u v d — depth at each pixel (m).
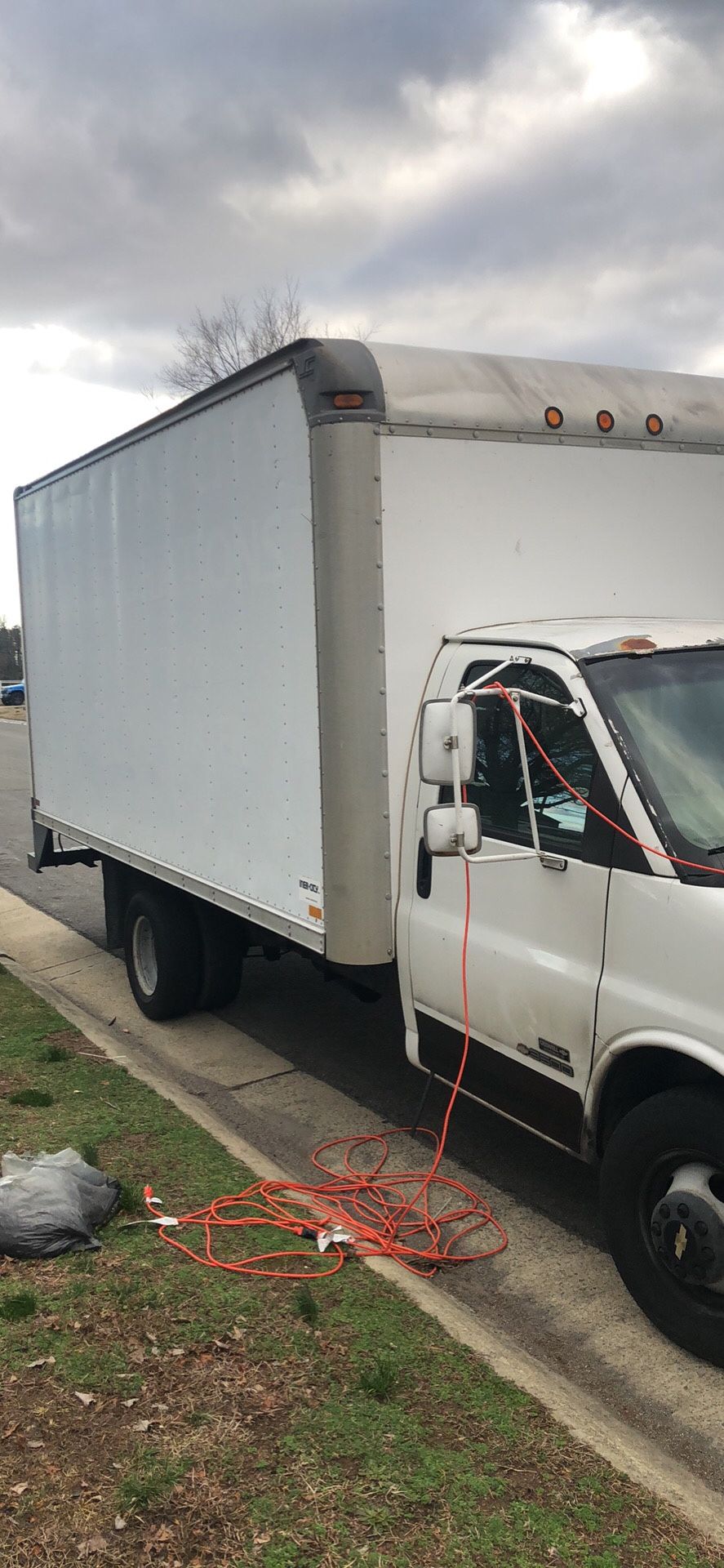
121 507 6.74
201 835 5.95
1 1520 2.68
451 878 4.37
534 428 4.77
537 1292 4.05
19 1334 3.43
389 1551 2.59
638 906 3.50
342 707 4.48
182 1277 3.77
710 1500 2.87
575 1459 2.91
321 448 4.41
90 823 7.77
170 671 6.19
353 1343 3.41
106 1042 6.36
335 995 7.77
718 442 5.35
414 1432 3.00
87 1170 4.30
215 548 5.50
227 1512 2.70
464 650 4.45
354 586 4.41
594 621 4.54
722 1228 3.40
